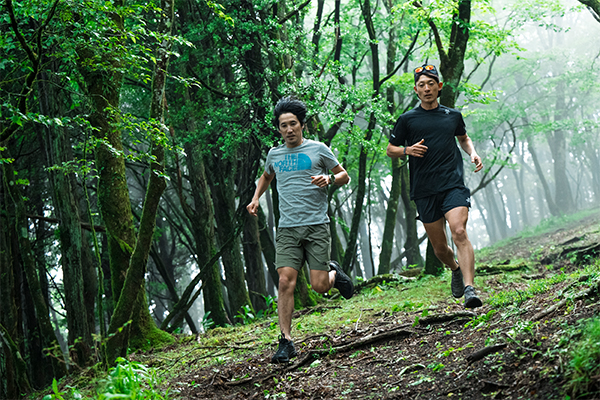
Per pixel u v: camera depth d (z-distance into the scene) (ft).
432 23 29.09
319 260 13.00
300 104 13.28
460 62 28.66
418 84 13.41
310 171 13.06
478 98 40.55
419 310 17.88
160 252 60.95
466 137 14.14
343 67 34.35
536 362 8.39
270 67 33.12
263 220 43.11
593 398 6.68
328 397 10.44
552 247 45.98
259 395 11.67
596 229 47.37
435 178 13.32
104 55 18.67
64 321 61.05
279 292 13.26
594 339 7.65
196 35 32.40
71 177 24.91
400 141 13.71
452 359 10.41
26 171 41.39
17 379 21.22
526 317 11.49
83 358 23.82
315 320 20.20
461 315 13.88
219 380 13.17
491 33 37.37
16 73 26.37
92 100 21.02
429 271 30.45
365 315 19.52
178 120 33.12
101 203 22.68
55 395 11.10
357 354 13.20
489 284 25.44
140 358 19.45
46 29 16.56
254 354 15.96
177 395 12.41
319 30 36.88
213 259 30.50
